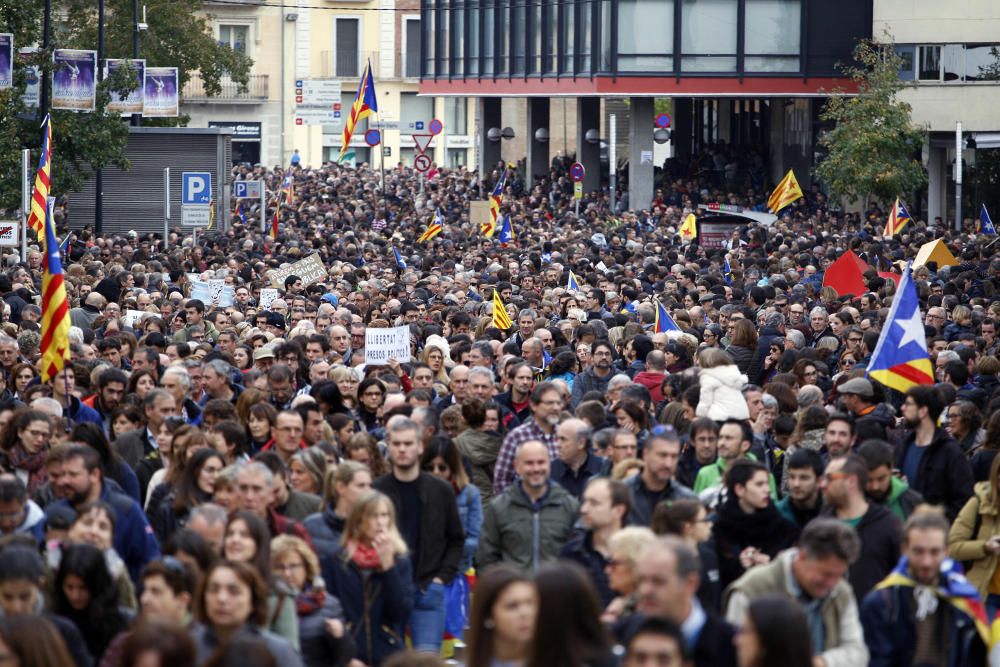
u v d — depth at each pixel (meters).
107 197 128.12
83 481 26.88
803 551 21.88
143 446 35.19
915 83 146.12
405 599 26.33
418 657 16.86
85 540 23.83
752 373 51.00
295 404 34.56
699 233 119.44
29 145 105.12
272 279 77.69
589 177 179.88
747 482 26.25
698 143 191.00
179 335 56.44
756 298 66.56
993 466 28.08
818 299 72.31
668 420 37.59
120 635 20.95
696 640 19.84
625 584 22.00
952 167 154.25
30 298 64.44
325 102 193.00
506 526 29.09
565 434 31.33
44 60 98.69
